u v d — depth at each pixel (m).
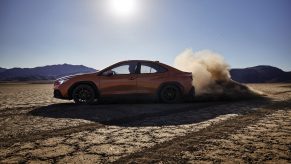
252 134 5.00
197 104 9.29
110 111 7.69
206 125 5.81
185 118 6.63
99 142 4.49
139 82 9.08
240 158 3.70
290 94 14.21
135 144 4.36
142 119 6.51
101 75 9.02
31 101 11.02
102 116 6.92
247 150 4.04
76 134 5.03
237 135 4.93
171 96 9.40
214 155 3.82
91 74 9.05
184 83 9.35
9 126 5.73
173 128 5.52
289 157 3.74
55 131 5.27
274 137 4.79
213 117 6.77
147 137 4.80
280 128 5.50
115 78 9.00
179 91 9.39
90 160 3.62
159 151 4.00
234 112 7.55
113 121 6.27
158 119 6.51
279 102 9.97
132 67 9.21
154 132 5.18
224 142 4.46
